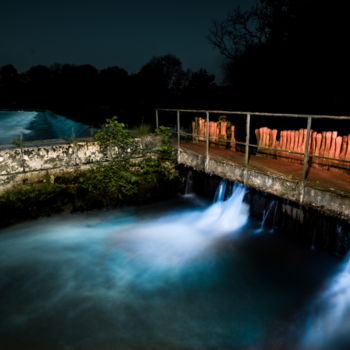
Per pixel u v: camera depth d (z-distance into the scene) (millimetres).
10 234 8289
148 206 10406
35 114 44750
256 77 20266
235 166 7758
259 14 20562
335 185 6000
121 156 9922
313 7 16125
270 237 8188
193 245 8227
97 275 6879
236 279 6750
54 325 5391
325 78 15742
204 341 5086
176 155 10406
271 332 5281
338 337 5148
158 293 6289
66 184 9078
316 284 6516
